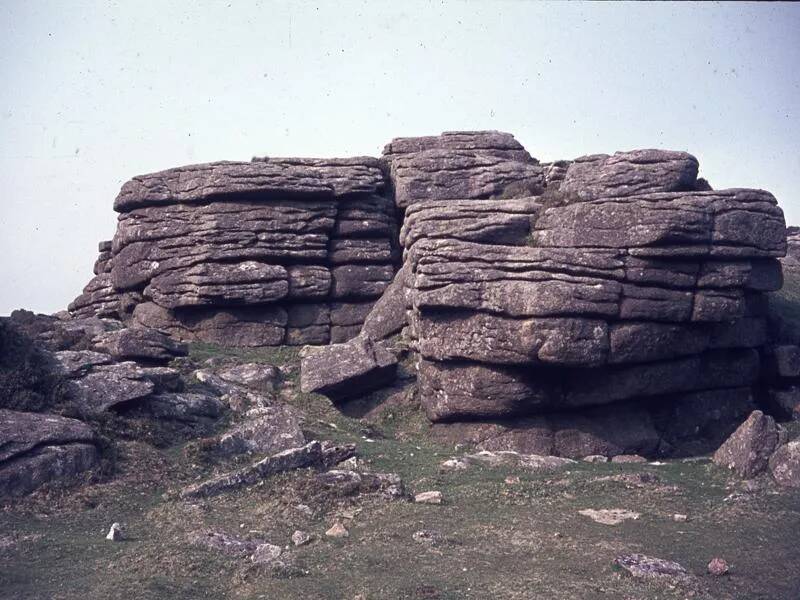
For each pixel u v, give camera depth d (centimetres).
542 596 1371
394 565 1508
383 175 3772
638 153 3055
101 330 3003
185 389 2548
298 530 1697
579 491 2006
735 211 2709
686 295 2673
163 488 1964
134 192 3606
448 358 2700
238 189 3447
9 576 1441
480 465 2291
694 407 2958
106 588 1390
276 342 3462
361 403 2959
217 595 1395
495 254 2641
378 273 3603
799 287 3950
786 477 2055
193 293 3431
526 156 3953
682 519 1800
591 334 2561
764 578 1489
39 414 2036
